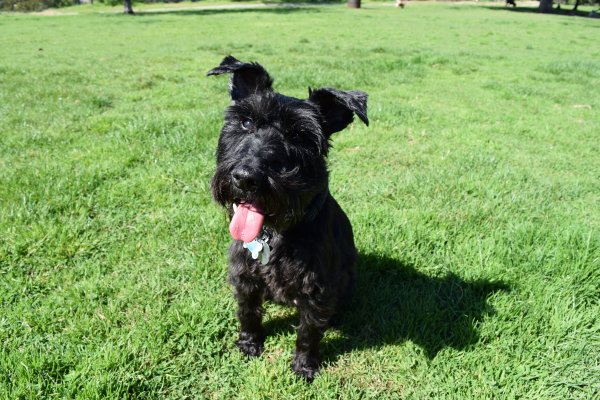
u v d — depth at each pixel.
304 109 0.74
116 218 1.15
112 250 1.04
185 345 0.82
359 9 10.09
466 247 1.07
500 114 2.14
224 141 0.79
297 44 4.45
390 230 1.12
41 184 1.23
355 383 0.79
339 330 0.89
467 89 2.62
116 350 0.77
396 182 1.39
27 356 0.75
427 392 0.77
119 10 11.28
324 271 0.75
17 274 0.95
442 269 1.03
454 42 5.06
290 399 0.75
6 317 0.84
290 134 0.74
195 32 5.65
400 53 3.89
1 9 11.72
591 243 1.03
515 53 4.29
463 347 0.84
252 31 5.77
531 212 1.25
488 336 0.86
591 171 1.56
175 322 0.85
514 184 1.41
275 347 0.85
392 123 1.92
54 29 6.18
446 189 1.35
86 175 1.30
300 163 0.73
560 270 0.99
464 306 0.92
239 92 0.80
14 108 1.92
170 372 0.78
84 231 1.09
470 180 1.40
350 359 0.83
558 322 0.86
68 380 0.72
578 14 10.84
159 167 1.39
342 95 0.73
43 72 2.80
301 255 0.73
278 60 3.36
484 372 0.80
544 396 0.76
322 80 2.56
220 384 0.77
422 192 1.33
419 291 0.97
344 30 5.95
